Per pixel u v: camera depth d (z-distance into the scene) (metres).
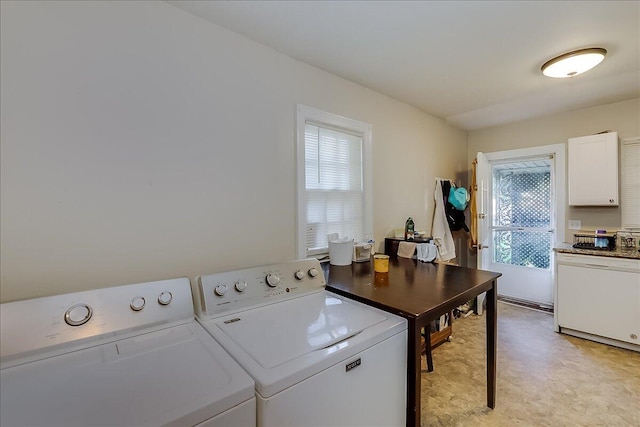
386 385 1.17
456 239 3.85
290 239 2.02
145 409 0.72
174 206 1.52
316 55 2.01
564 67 2.12
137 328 1.11
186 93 1.55
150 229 1.45
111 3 1.33
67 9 1.23
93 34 1.29
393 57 2.05
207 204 1.63
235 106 1.74
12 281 1.14
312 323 1.23
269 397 0.83
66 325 0.99
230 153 1.72
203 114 1.61
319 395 0.95
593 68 2.22
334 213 2.35
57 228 1.22
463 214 3.70
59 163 1.22
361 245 2.30
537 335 2.84
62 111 1.22
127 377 0.85
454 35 1.79
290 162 2.01
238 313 1.33
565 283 2.84
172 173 1.51
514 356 2.45
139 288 1.16
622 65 2.18
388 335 1.18
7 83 1.12
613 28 1.72
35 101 1.17
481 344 2.67
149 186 1.44
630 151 2.92
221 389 0.80
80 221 1.27
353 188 2.49
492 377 1.80
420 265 2.20
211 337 1.11
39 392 0.77
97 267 1.31
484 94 2.73
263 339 1.09
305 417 0.92
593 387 2.01
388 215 2.79
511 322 3.16
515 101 2.93
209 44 1.63
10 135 1.13
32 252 1.17
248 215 1.80
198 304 1.32
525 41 1.86
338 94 2.33
